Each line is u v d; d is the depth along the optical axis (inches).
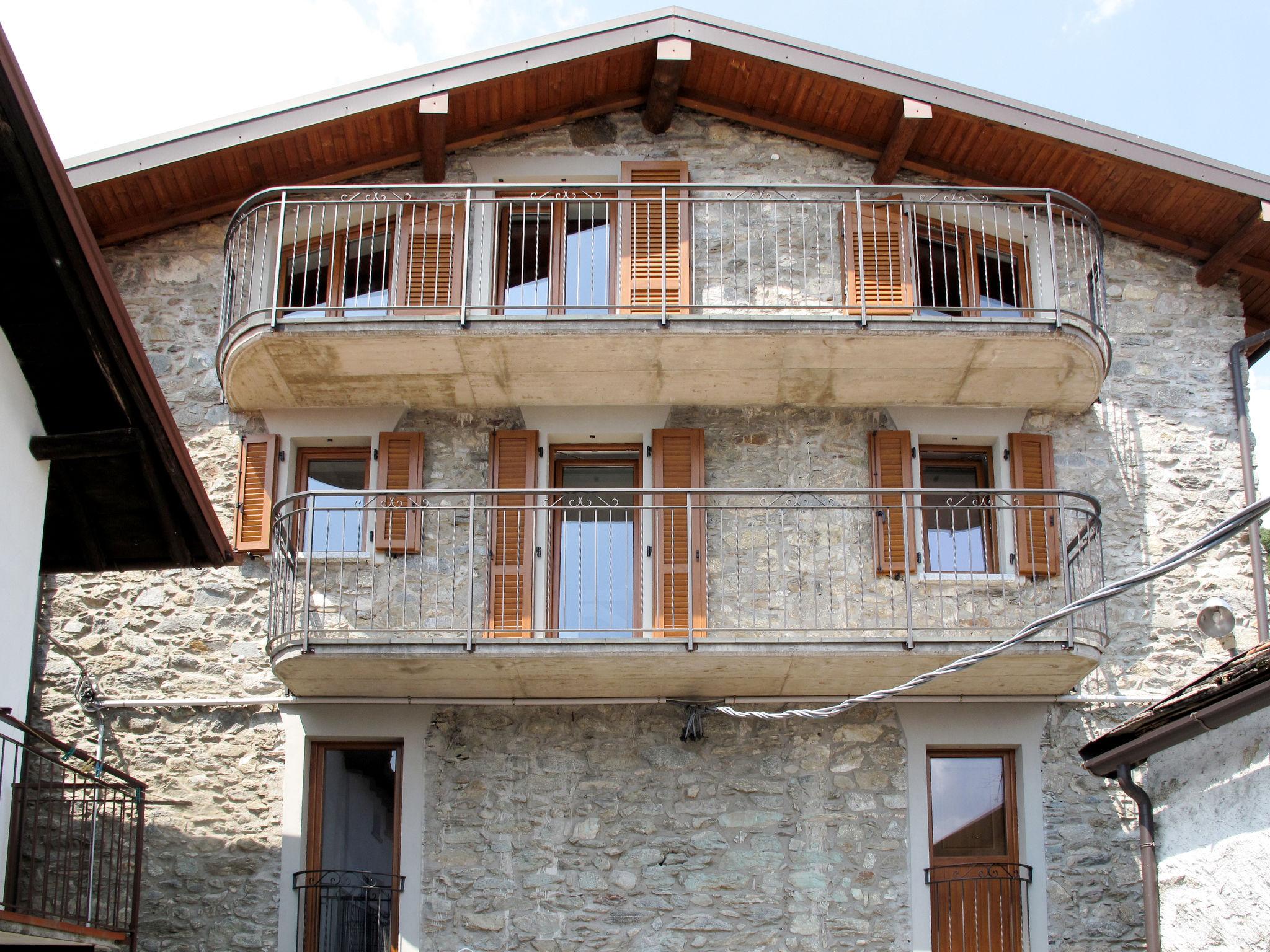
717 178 499.8
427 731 437.4
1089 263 482.9
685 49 473.1
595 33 477.7
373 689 434.3
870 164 506.0
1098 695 446.0
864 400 472.4
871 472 466.3
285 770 435.8
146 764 438.3
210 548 379.6
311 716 439.8
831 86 481.7
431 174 494.9
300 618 451.8
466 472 467.5
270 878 426.3
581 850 426.0
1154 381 486.3
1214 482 475.5
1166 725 326.0
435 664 417.1
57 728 442.0
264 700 442.0
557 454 478.9
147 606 454.6
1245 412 481.1
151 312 488.1
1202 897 325.7
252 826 431.2
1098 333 460.1
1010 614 452.4
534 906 421.1
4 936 297.7
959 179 503.2
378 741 442.9
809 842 426.9
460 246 490.0
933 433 475.2
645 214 493.7
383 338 442.9
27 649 335.9
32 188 305.9
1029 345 449.7
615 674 424.8
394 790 438.0
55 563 387.2
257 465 467.8
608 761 434.6
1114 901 426.6
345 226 499.2
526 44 476.1
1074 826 433.1
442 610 450.6
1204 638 457.1
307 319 443.8
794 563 454.6
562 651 411.5
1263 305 522.9
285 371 456.1
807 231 494.3
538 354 450.0
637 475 477.1
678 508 427.2
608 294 490.9
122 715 443.5
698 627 445.7
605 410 474.9
